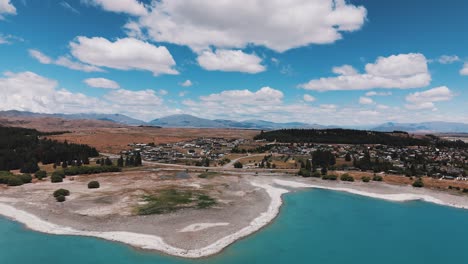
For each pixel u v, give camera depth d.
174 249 66.00
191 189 127.19
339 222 89.62
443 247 72.94
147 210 93.12
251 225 82.69
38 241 69.69
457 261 65.81
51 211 91.38
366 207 107.88
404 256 67.69
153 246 67.25
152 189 125.62
